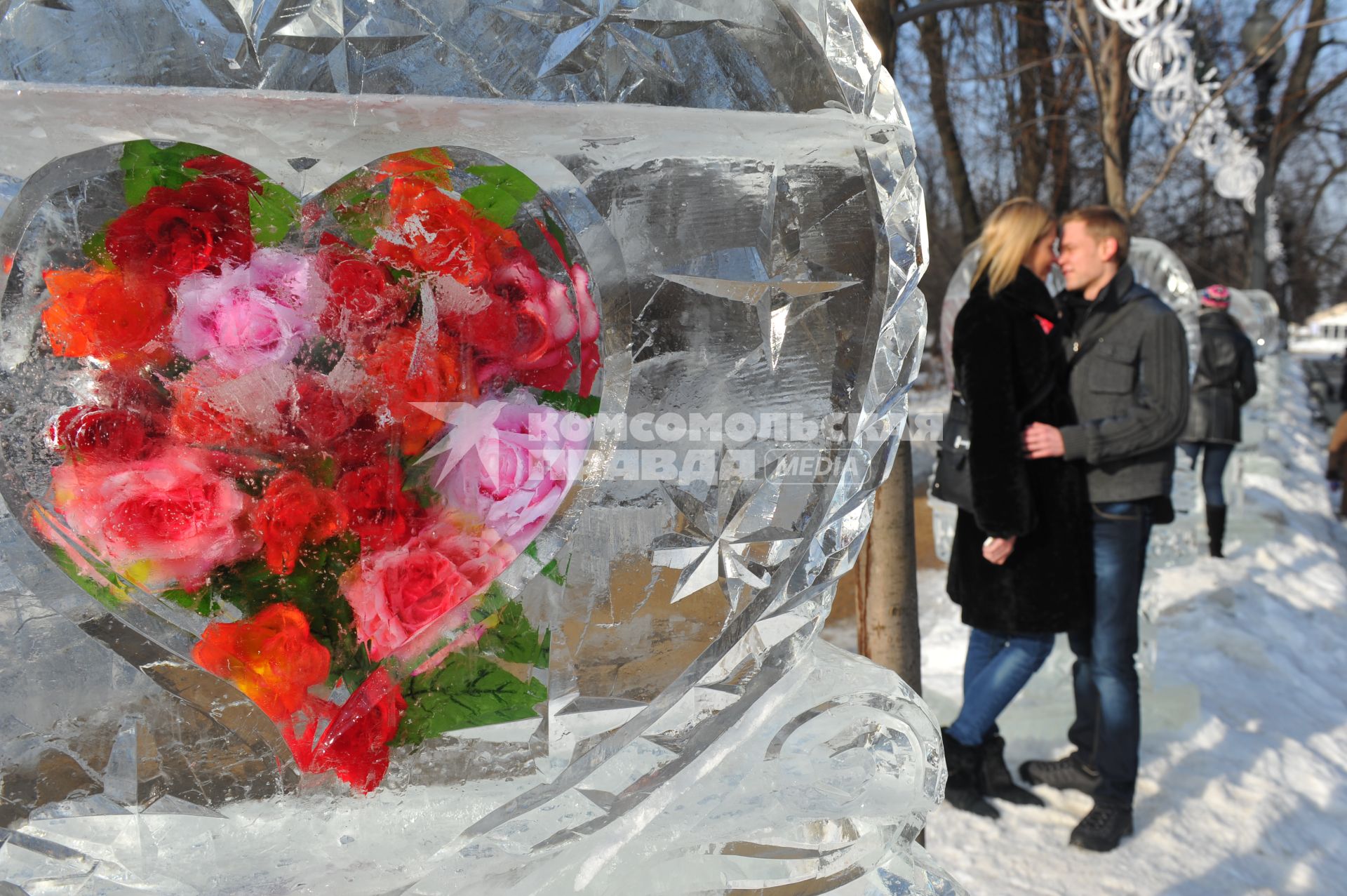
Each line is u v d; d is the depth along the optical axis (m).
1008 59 9.41
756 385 0.65
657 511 0.65
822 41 0.67
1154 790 2.57
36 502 0.57
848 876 0.71
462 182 0.60
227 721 0.61
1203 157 6.66
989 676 2.46
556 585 0.64
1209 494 4.98
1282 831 2.38
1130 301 2.31
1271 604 4.22
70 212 0.56
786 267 0.65
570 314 0.61
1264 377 7.20
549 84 0.65
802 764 0.70
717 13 0.65
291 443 0.59
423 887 0.63
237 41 0.60
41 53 0.57
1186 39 4.92
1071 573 2.22
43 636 0.58
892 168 0.67
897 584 1.59
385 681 0.63
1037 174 9.59
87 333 0.55
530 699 0.66
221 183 0.57
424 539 0.61
